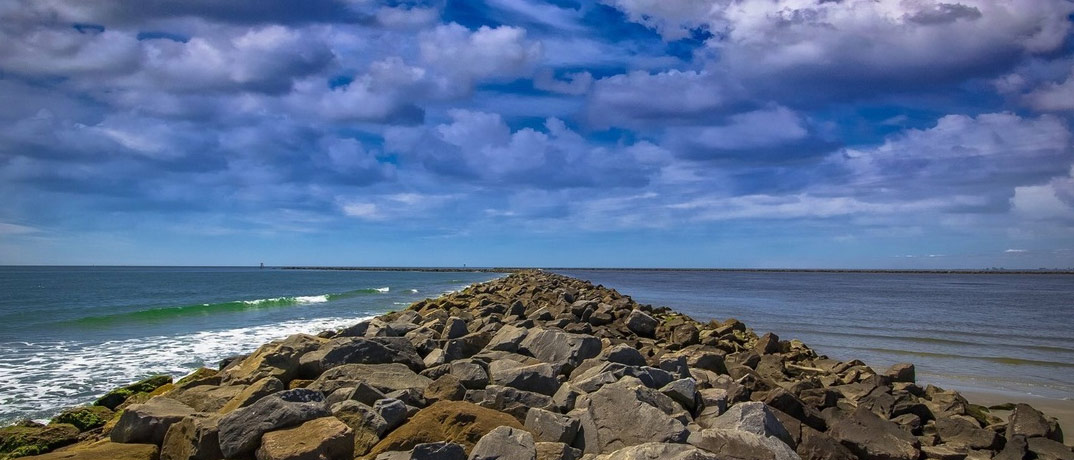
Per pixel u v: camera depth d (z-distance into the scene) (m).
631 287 76.69
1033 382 15.20
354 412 6.40
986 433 8.33
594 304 19.70
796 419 7.63
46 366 14.61
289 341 10.65
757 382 9.38
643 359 9.54
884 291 74.75
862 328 27.19
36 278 96.75
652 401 6.70
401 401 6.71
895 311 38.94
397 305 36.12
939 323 30.66
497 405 7.31
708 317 32.16
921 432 8.80
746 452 5.69
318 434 5.55
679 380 7.66
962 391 14.04
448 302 23.98
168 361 15.38
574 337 10.27
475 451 5.41
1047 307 46.53
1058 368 17.30
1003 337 24.61
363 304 37.09
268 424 5.73
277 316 28.34
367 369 8.49
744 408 6.80
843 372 12.50
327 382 7.93
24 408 10.88
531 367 8.34
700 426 7.00
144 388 10.05
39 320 25.41
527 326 14.97
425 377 8.60
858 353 19.73
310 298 41.84
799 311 37.50
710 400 7.67
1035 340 23.73
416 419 6.26
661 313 25.66
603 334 15.48
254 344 18.33
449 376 7.90
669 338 15.86
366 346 9.35
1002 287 99.50
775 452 5.73
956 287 96.56
